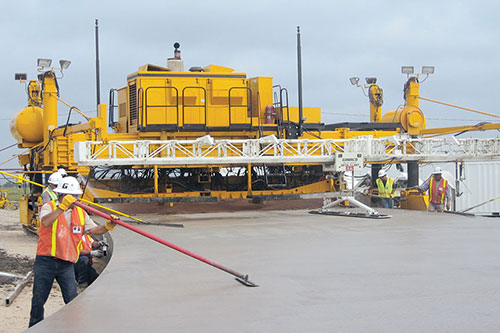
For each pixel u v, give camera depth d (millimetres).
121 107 16922
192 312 4836
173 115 15047
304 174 15906
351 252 7996
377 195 17484
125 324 4477
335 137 16703
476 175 20469
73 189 6402
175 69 16062
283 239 9438
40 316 6410
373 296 5348
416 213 14367
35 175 16562
